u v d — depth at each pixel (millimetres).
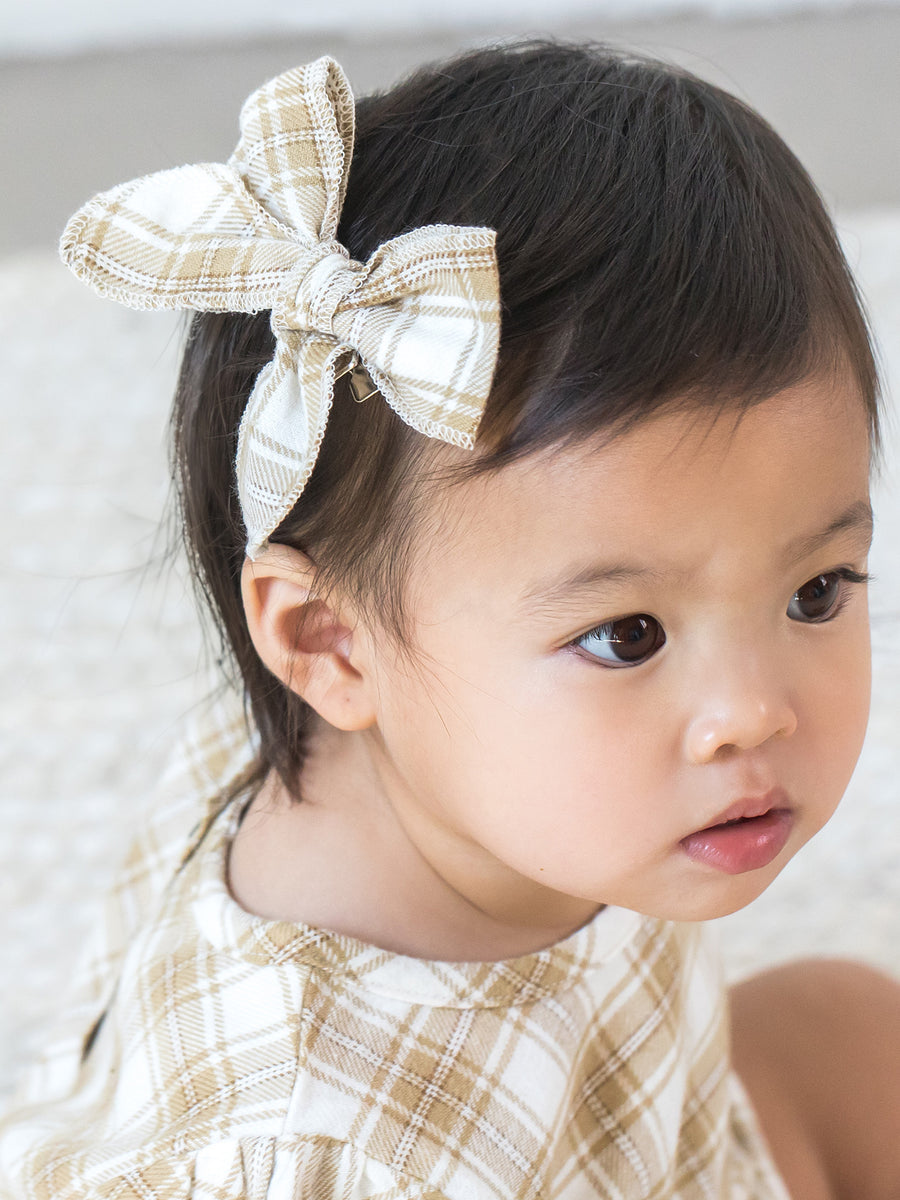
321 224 619
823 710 630
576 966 716
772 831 632
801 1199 930
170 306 623
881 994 1013
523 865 658
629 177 611
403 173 646
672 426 577
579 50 722
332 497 652
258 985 654
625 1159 757
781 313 597
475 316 543
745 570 597
